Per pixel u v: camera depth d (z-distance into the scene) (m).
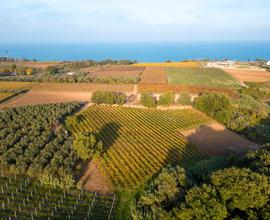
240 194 34.03
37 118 78.50
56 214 42.59
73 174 52.41
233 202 34.47
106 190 49.44
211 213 32.59
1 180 51.09
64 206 44.59
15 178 51.72
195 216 33.19
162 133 74.88
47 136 67.19
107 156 60.91
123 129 76.88
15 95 112.38
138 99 110.56
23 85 130.25
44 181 49.97
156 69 180.50
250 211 33.62
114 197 47.06
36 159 55.31
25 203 44.94
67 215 42.53
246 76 158.50
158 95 115.88
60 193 47.97
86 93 118.50
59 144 62.50
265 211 33.28
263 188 34.84
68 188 49.06
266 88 130.38
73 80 139.38
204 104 90.69
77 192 48.47
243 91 116.19
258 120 84.25
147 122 83.12
